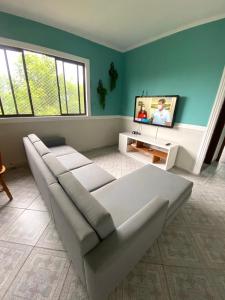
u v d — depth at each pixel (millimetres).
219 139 2859
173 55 2475
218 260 1192
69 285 995
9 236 1332
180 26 2266
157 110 2854
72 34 2578
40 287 981
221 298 959
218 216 1650
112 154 3393
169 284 1021
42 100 2752
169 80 2625
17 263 1117
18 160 2623
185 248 1280
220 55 1986
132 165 2844
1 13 1953
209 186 2229
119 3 1818
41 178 1264
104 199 1285
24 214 1580
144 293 968
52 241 1294
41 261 1135
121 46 3137
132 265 987
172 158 2662
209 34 2023
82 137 3398
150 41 2746
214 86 2117
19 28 2113
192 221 1573
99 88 3203
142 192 1398
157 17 2078
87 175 1720
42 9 1970
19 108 2520
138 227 845
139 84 3188
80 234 672
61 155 2281
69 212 785
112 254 710
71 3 1842
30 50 2307
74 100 3123
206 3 1731
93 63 2996
